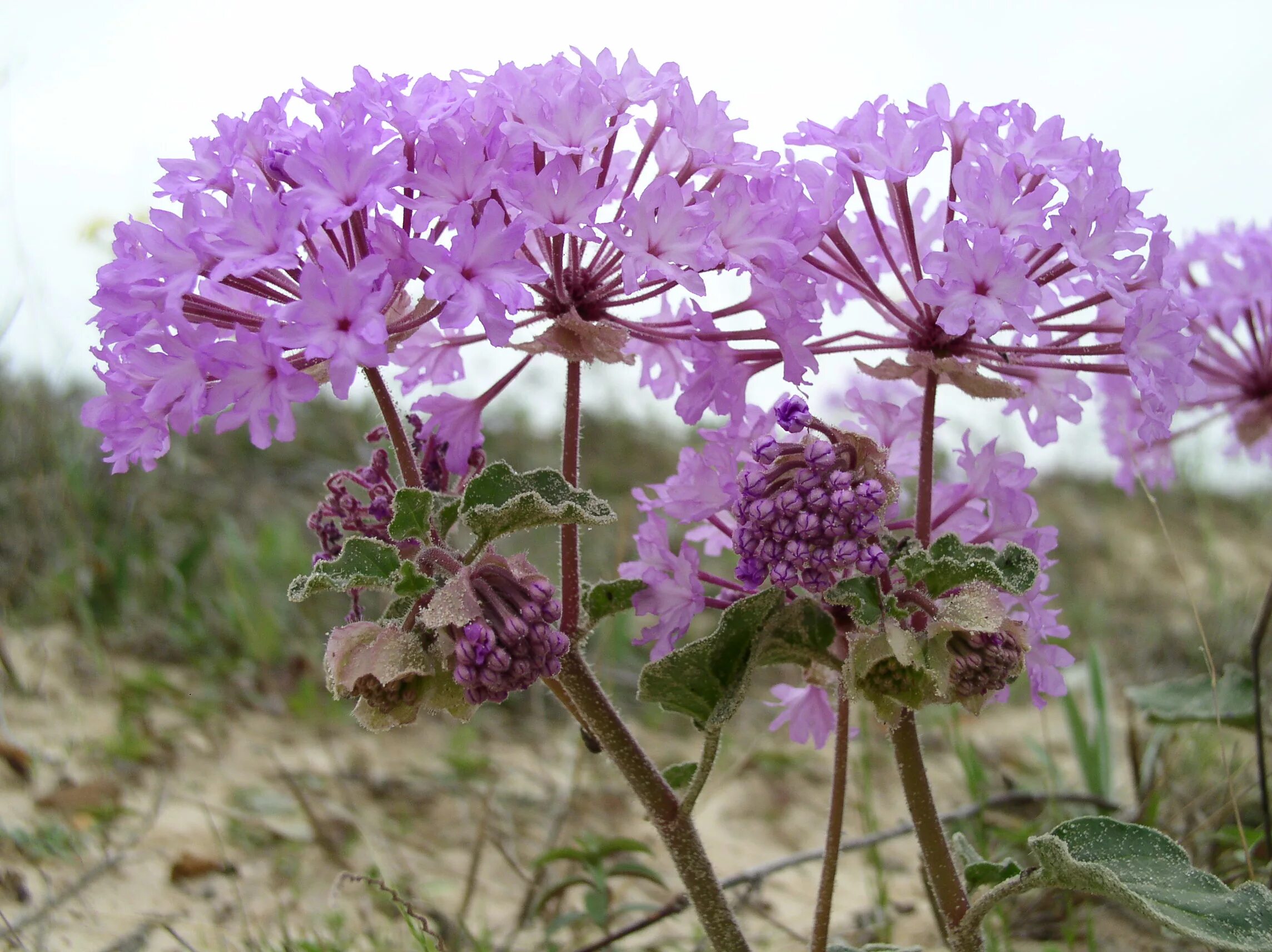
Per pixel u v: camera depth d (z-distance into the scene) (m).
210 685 0.34
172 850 0.25
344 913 0.24
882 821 0.34
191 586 0.38
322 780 0.30
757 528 0.15
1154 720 0.26
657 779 0.17
